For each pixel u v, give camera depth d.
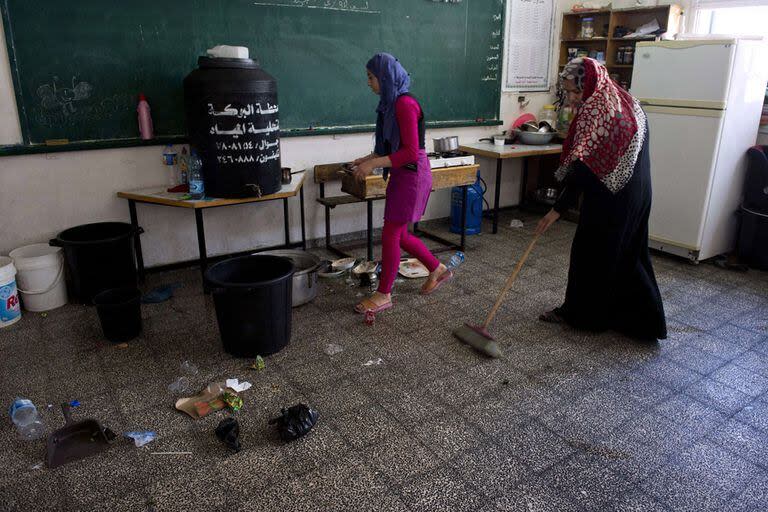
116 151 3.35
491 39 4.66
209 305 3.18
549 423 2.13
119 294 2.79
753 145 3.81
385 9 4.03
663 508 1.71
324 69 3.90
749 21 4.18
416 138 2.66
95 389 2.34
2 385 2.37
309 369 2.51
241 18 3.51
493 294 3.33
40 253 3.21
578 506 1.72
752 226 3.72
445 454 1.95
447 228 4.77
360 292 3.36
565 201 2.57
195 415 2.15
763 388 2.38
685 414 2.19
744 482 1.83
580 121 2.39
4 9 2.88
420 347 2.71
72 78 3.13
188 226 3.72
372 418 2.15
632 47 4.63
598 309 2.75
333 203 3.80
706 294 3.36
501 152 4.33
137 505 1.73
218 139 2.97
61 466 1.89
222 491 1.78
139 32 3.24
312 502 1.74
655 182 3.94
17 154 3.07
